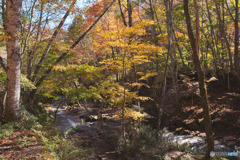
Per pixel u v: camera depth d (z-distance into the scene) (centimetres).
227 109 967
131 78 1429
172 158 572
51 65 1077
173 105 1192
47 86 943
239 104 983
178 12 1112
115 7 1441
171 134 901
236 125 830
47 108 1393
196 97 1180
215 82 1323
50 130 707
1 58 716
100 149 685
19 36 600
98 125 1043
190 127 942
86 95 872
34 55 917
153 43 852
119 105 750
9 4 570
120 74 1563
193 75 1431
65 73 979
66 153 506
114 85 800
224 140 759
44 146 459
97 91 888
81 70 952
